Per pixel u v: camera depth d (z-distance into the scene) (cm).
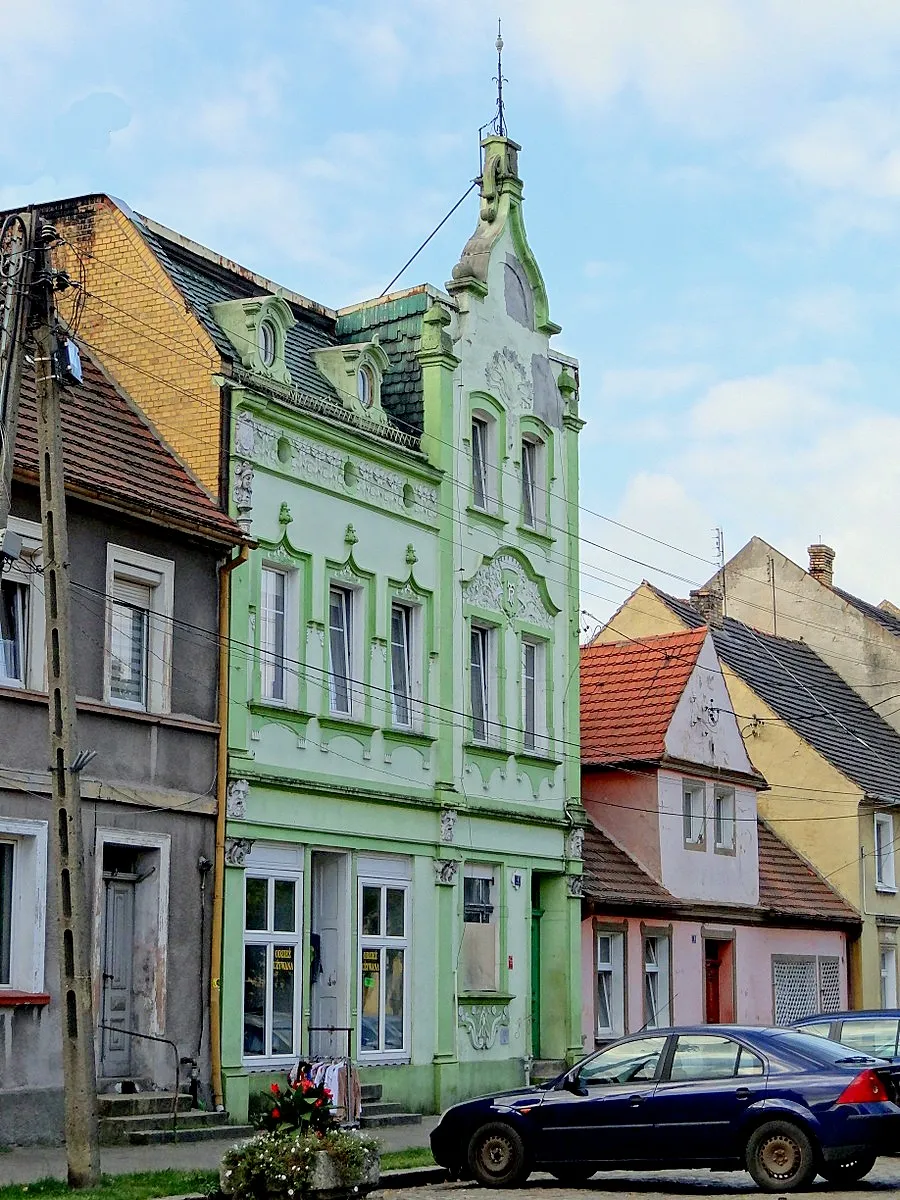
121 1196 1678
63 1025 1753
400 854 2848
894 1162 2283
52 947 2153
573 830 3312
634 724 3722
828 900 4359
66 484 2203
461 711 3027
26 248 1773
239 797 2459
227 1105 2377
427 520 2983
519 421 3281
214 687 2462
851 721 5016
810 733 4638
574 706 3378
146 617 2384
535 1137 2000
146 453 2483
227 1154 1669
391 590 2881
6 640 2177
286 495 2639
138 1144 2172
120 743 2286
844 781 4472
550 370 3409
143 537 2362
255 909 2517
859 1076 1920
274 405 2602
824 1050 2020
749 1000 3916
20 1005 2097
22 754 2141
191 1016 2361
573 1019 3241
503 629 3175
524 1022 3133
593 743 3731
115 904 2319
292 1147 1641
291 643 2638
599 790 3716
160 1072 2312
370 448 2830
